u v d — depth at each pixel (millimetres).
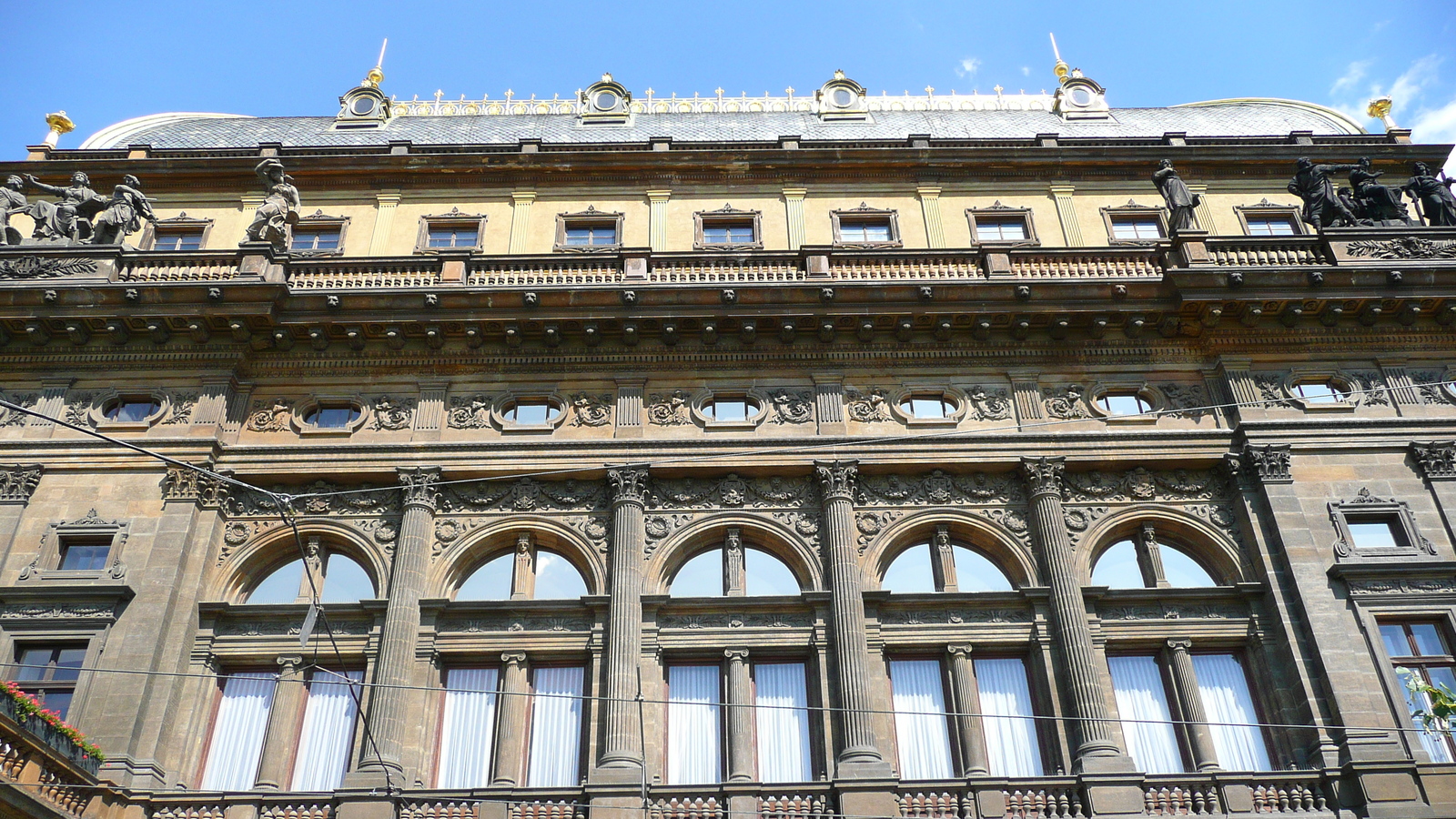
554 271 29469
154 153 33656
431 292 27609
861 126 37875
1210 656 25031
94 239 29406
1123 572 26172
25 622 23875
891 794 22188
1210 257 28719
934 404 28188
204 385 27469
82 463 26172
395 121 38469
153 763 22531
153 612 24016
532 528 26234
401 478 26297
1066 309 27844
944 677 24828
